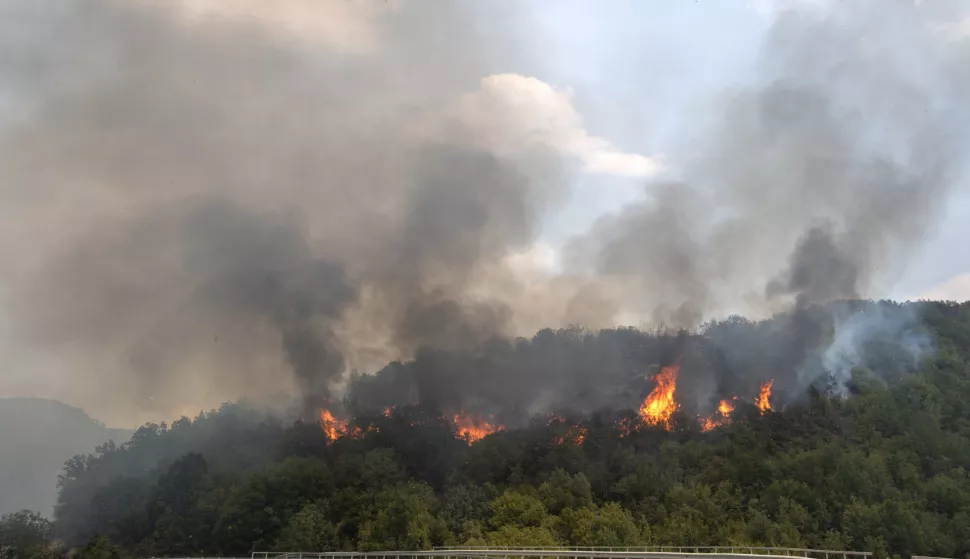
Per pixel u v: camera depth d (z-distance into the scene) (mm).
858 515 87625
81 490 170875
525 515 100000
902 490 99188
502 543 87188
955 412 127375
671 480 111625
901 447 113125
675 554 49250
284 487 124438
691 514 96812
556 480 114125
